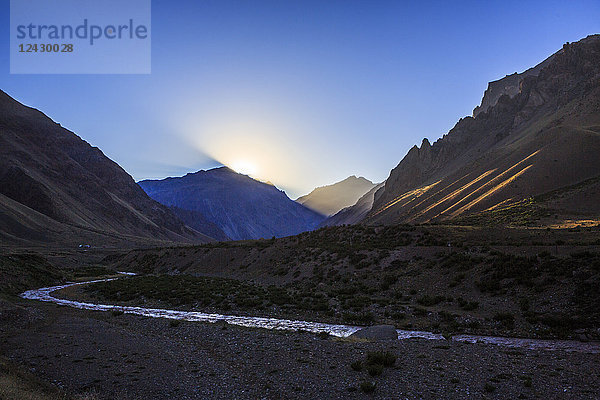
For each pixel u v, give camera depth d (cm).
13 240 17050
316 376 1728
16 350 2314
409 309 3484
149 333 2900
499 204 11719
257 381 1714
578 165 12038
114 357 2155
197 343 2523
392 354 1978
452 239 5619
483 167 17238
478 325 2894
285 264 6712
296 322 3453
